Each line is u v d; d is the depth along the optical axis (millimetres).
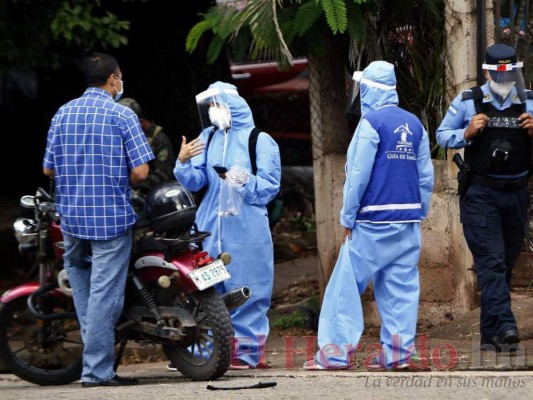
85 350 17359
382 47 22688
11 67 27328
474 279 21297
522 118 18109
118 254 17203
